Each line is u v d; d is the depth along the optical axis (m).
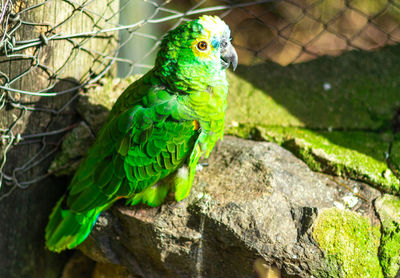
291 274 2.41
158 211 2.51
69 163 2.84
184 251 2.56
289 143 2.96
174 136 2.31
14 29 2.26
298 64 3.52
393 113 3.22
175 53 2.30
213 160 2.78
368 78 3.43
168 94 2.36
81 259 3.17
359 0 4.27
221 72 2.45
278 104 3.24
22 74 2.39
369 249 2.43
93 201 2.41
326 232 2.39
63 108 2.72
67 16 2.46
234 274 2.61
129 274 2.85
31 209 2.88
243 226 2.39
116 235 2.64
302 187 2.60
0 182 2.62
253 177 2.60
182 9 4.51
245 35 4.26
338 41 4.10
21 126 2.60
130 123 2.31
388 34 3.79
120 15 3.08
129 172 2.33
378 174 2.73
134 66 3.06
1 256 2.91
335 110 3.24
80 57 2.68
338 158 2.81
